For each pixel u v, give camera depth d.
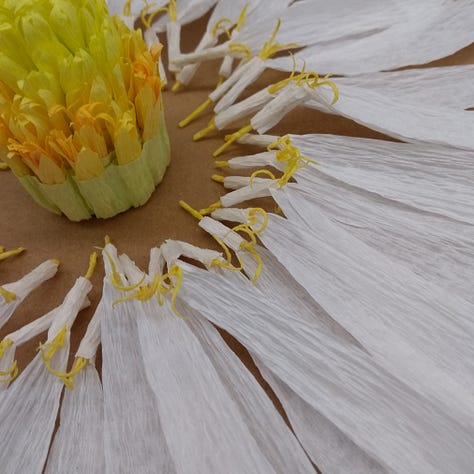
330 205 0.36
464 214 0.35
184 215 0.37
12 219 0.37
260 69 0.38
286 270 0.35
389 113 0.36
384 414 0.32
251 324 0.34
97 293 0.36
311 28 0.40
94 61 0.32
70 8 0.31
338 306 0.34
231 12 0.40
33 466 0.33
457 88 0.37
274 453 0.32
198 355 0.33
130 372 0.34
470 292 0.34
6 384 0.34
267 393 0.34
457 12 0.39
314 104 0.37
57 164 0.33
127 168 0.34
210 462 0.31
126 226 0.37
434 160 0.36
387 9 0.39
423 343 0.33
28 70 0.32
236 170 0.37
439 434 0.32
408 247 0.35
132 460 0.32
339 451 0.32
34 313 0.36
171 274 0.34
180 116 0.39
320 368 0.33
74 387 0.34
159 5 0.40
